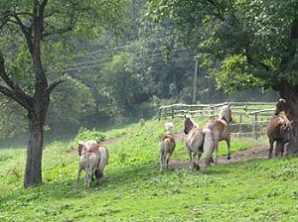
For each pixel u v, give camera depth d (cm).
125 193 1769
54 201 1823
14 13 2200
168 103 6606
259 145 2575
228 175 1833
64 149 4053
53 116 6122
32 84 2512
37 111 2309
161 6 2167
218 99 6322
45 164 3256
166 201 1573
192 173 1894
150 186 1806
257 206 1382
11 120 3847
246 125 3253
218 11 2195
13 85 2288
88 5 2364
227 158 2234
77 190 1942
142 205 1568
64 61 2720
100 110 7338
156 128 3806
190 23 2156
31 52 2350
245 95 6103
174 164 2239
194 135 1925
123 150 3153
